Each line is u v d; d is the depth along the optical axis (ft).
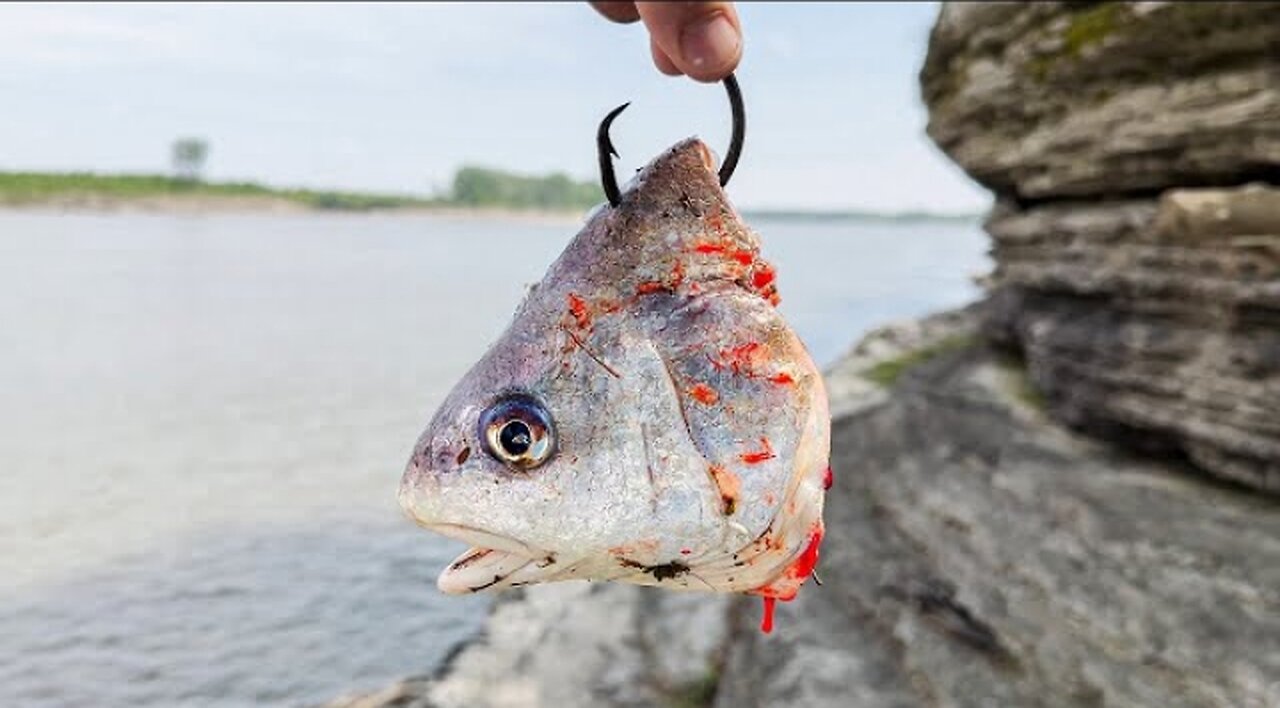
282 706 2.46
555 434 0.66
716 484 0.65
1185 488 2.56
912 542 2.80
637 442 0.66
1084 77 2.95
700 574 0.67
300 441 4.98
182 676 2.60
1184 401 2.61
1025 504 2.68
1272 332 2.38
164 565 3.30
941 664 2.16
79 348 7.45
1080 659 2.00
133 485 4.16
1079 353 3.06
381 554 3.46
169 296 10.83
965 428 3.42
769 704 2.18
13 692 2.50
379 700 2.41
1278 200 2.35
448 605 3.04
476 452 0.67
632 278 0.70
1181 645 1.91
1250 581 2.02
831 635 2.43
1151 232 2.75
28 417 5.28
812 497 0.67
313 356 7.52
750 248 0.72
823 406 0.70
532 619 2.82
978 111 3.55
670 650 2.54
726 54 0.69
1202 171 2.62
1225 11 2.41
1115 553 2.28
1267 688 1.72
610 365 0.67
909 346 5.29
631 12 0.80
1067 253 3.16
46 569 3.25
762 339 0.68
